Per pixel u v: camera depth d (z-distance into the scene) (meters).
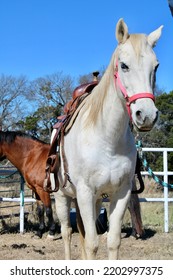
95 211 3.33
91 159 3.17
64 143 3.71
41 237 6.71
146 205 10.05
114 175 3.19
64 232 4.20
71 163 3.46
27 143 6.69
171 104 22.81
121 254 5.44
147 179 11.70
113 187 3.25
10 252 5.55
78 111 3.63
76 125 3.50
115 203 3.31
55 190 4.00
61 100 31.05
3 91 34.41
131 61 2.75
